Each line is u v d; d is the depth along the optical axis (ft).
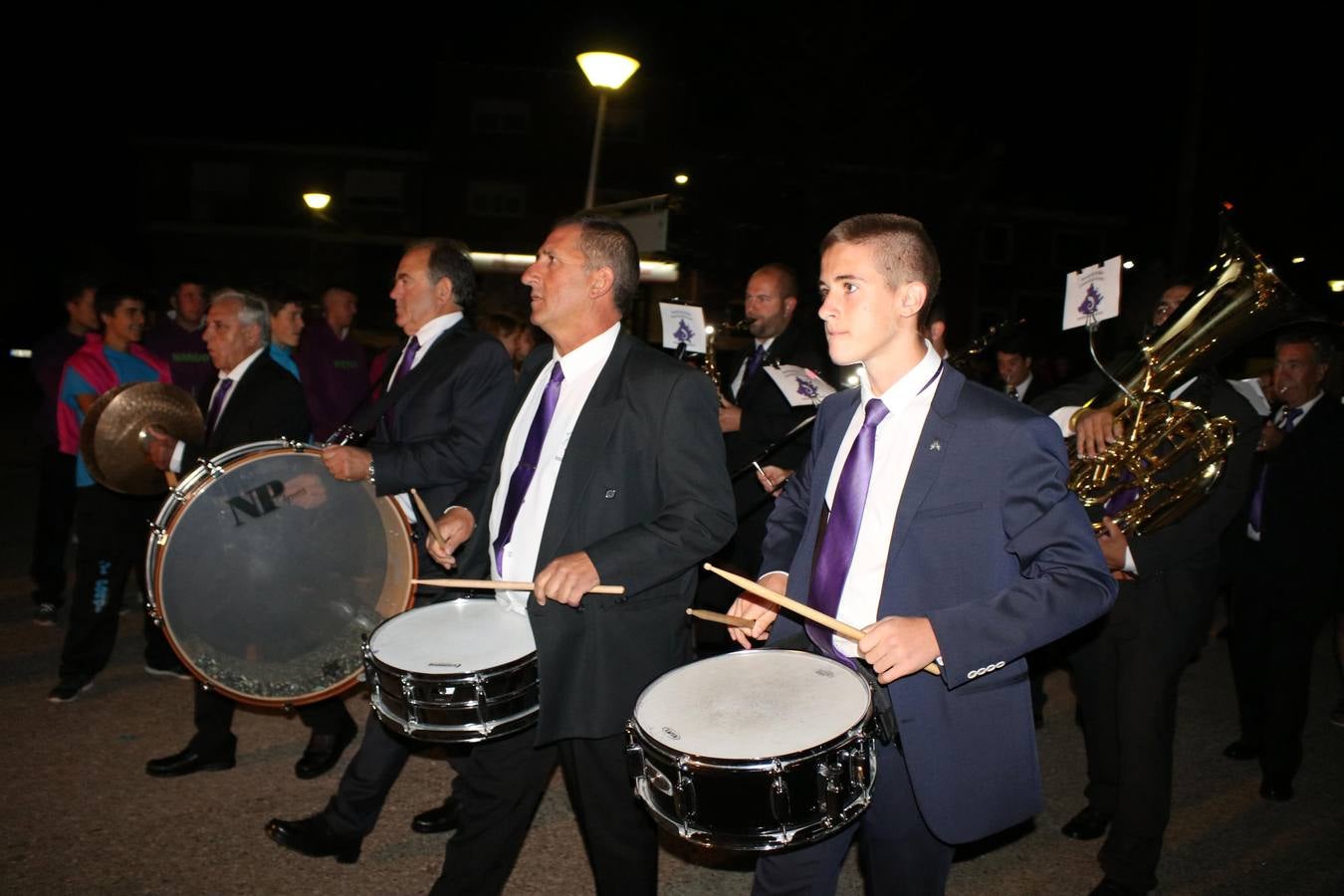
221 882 10.51
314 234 87.97
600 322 8.71
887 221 6.68
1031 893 10.80
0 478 37.35
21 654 17.54
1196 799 13.15
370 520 10.75
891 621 6.15
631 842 8.35
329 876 10.73
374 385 12.59
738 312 54.54
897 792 6.98
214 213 88.28
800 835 5.89
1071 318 10.77
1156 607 9.90
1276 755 13.07
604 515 8.23
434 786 13.03
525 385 9.53
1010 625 6.08
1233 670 14.65
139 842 11.27
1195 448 9.45
